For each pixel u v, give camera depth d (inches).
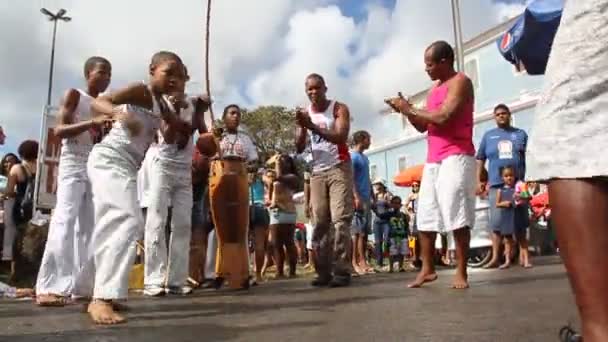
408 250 394.3
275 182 333.1
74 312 158.9
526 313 121.0
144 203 218.8
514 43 172.2
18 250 274.2
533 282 192.1
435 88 187.5
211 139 213.6
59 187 182.4
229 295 201.6
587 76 54.4
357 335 104.5
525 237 307.6
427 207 189.2
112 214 130.3
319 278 230.7
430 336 99.6
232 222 225.0
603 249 53.1
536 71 178.4
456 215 178.5
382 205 385.7
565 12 57.8
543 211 449.4
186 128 201.6
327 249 230.1
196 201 246.5
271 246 385.7
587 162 53.4
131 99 134.5
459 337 97.7
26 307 177.3
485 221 368.5
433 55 181.9
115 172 131.7
